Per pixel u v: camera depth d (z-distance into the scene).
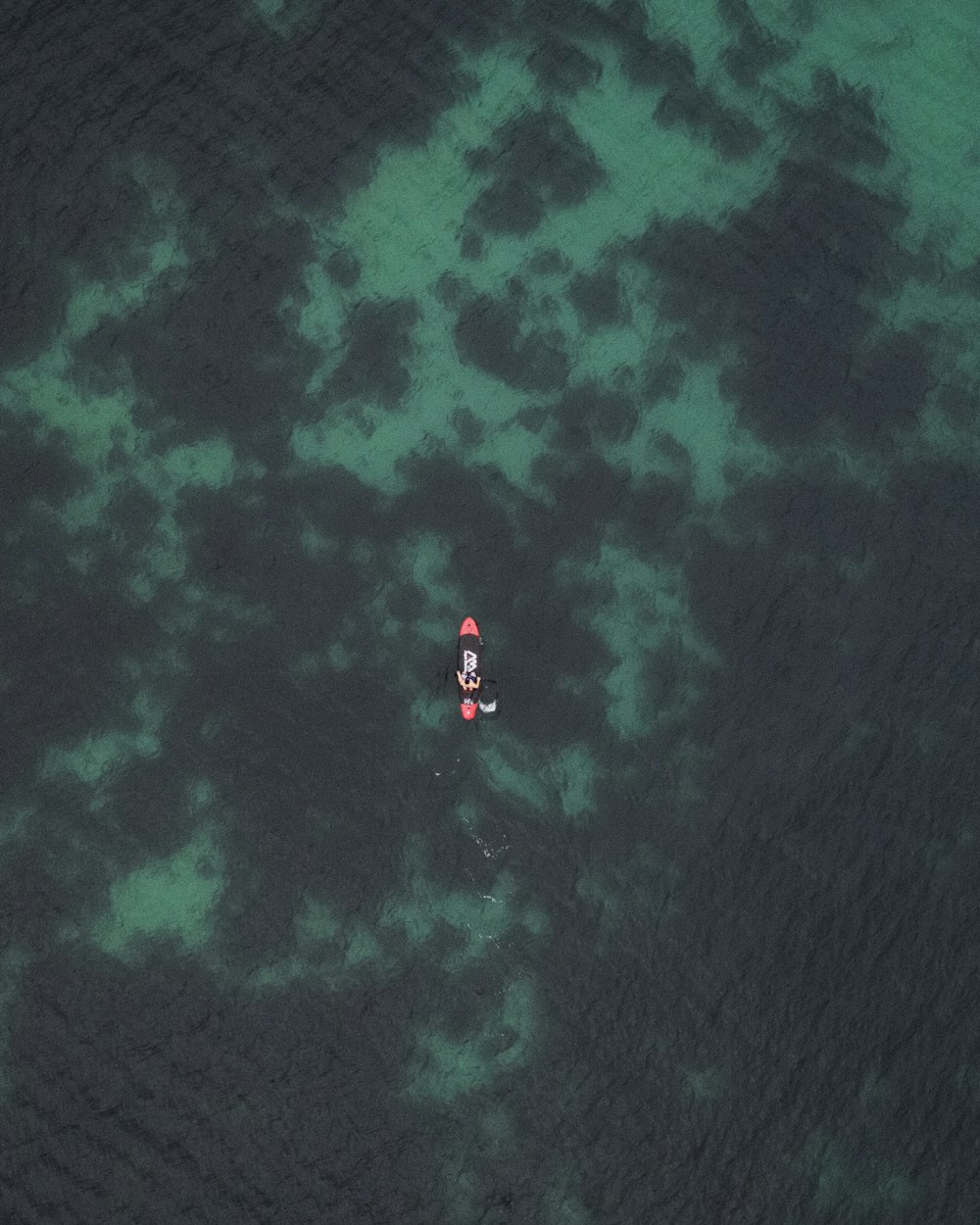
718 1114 43.94
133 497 49.34
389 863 46.06
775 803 46.88
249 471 49.72
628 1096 44.03
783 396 51.31
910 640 48.69
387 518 49.47
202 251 51.78
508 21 55.50
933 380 51.78
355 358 51.03
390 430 50.44
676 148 54.22
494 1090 43.97
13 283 51.16
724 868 46.25
